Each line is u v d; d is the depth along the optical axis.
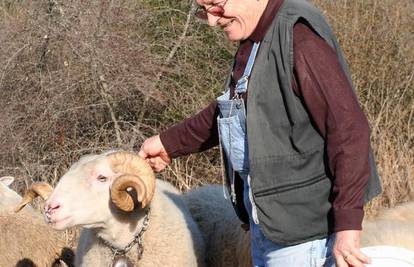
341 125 3.60
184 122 4.86
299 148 3.79
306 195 3.82
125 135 9.48
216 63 10.32
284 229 3.87
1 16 9.95
